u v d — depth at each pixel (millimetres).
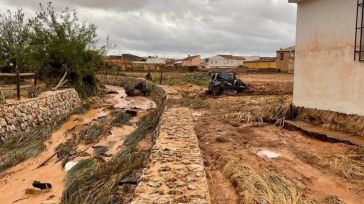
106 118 19609
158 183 6043
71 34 30391
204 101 20750
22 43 23500
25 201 8805
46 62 29438
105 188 7594
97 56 32719
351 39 10461
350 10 10500
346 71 10703
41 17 29094
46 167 11594
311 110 12406
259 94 25688
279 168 7906
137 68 72812
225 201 6152
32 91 24547
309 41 12586
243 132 12023
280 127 12789
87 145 14078
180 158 7566
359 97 10188
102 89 38500
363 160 8344
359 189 6711
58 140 15469
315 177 7359
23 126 16578
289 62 61594
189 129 10930
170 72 65438
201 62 116000
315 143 10234
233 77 27500
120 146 13727
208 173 7707
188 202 5266
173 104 18781
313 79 12383
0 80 29484
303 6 12914
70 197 7922
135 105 28656
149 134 13680
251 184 6488
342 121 10828
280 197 5996
